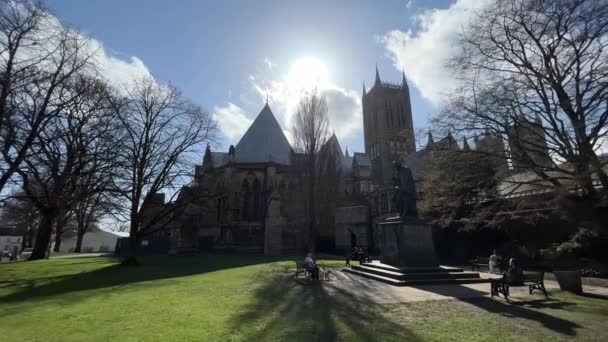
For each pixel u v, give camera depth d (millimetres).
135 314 9836
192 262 29391
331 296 12617
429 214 30672
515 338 7500
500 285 12547
